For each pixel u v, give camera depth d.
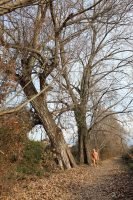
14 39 16.36
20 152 18.56
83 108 32.06
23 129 17.98
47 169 26.59
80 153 34.44
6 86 11.80
